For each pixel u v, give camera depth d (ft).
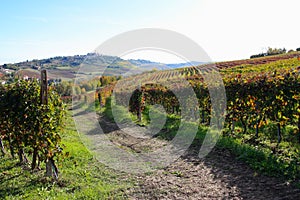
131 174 20.35
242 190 15.96
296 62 76.69
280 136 23.20
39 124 18.33
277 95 23.77
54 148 18.90
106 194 16.29
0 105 19.88
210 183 17.67
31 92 19.03
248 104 27.58
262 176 17.67
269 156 20.36
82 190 16.80
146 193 16.57
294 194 14.44
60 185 17.81
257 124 26.11
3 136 22.76
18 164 22.04
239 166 20.20
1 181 18.04
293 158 19.42
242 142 25.30
